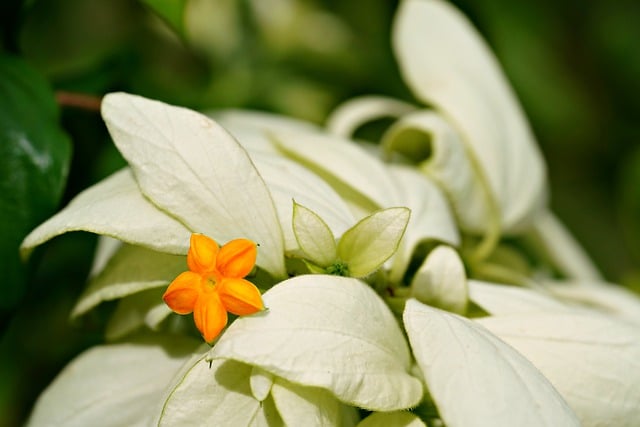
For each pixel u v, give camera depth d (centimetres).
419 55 41
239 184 31
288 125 43
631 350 32
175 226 31
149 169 31
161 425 30
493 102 41
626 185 64
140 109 32
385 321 31
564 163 71
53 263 48
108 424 34
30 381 50
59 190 36
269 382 30
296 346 29
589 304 41
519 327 32
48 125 36
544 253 49
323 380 29
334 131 44
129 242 31
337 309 30
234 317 31
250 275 31
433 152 38
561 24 69
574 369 32
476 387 29
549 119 68
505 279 38
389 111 45
